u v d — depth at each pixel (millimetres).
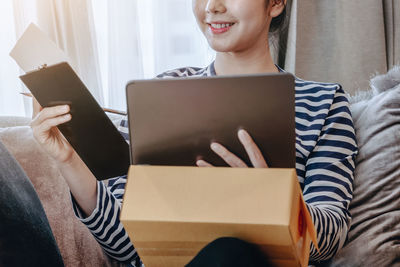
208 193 708
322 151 1151
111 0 2219
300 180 1160
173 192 719
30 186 999
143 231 735
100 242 1065
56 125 905
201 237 727
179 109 756
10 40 2223
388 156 1135
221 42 1152
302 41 2131
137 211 717
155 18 2287
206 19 1156
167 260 793
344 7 2094
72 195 1012
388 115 1180
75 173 987
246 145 767
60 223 1164
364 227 1082
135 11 2248
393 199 1091
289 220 668
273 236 690
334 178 1104
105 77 2359
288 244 700
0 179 879
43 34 924
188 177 722
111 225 1030
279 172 697
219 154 779
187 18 2318
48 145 938
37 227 906
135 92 757
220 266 671
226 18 1125
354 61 2129
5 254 790
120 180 1187
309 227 756
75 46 2168
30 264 827
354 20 2107
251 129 765
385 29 2182
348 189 1106
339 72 2146
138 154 802
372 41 2119
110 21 2234
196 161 805
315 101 1203
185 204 708
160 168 735
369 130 1200
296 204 709
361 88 2135
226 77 731
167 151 795
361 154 1185
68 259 1134
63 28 2145
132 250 1083
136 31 2262
